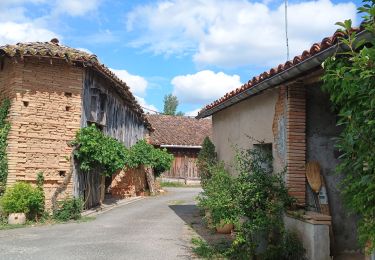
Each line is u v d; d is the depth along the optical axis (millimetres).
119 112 17484
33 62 11883
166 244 8305
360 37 4016
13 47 11242
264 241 6605
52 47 12602
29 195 10859
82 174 13000
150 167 21188
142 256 7176
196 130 32000
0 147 11383
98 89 13922
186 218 12359
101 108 14938
